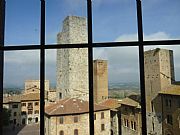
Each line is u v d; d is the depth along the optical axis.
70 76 51.62
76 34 53.88
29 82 71.25
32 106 62.75
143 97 2.96
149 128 43.09
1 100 3.29
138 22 3.05
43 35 3.09
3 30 3.49
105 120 43.56
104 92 63.91
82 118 39.34
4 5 3.55
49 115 37.47
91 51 3.07
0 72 3.31
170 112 37.12
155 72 42.62
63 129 37.88
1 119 3.24
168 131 37.53
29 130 46.03
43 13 3.13
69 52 52.03
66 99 44.69
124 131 46.84
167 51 43.19
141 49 2.99
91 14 3.13
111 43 3.05
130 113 44.81
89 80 3.07
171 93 36.53
